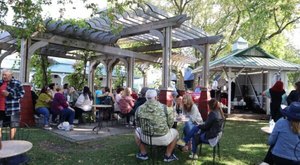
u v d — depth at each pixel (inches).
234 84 636.1
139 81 1033.5
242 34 773.3
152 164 200.8
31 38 366.9
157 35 383.9
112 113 410.6
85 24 402.9
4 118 234.2
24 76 358.6
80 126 367.9
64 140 275.0
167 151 210.5
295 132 135.4
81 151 234.5
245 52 601.3
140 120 198.7
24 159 149.8
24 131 309.1
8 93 231.6
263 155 234.7
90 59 617.9
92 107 409.7
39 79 585.0
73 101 420.8
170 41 370.9
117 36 446.6
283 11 572.4
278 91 350.3
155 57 584.4
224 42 841.5
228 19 813.9
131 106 371.6
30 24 273.4
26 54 362.0
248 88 657.6
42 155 217.5
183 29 404.5
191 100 244.2
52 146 249.4
